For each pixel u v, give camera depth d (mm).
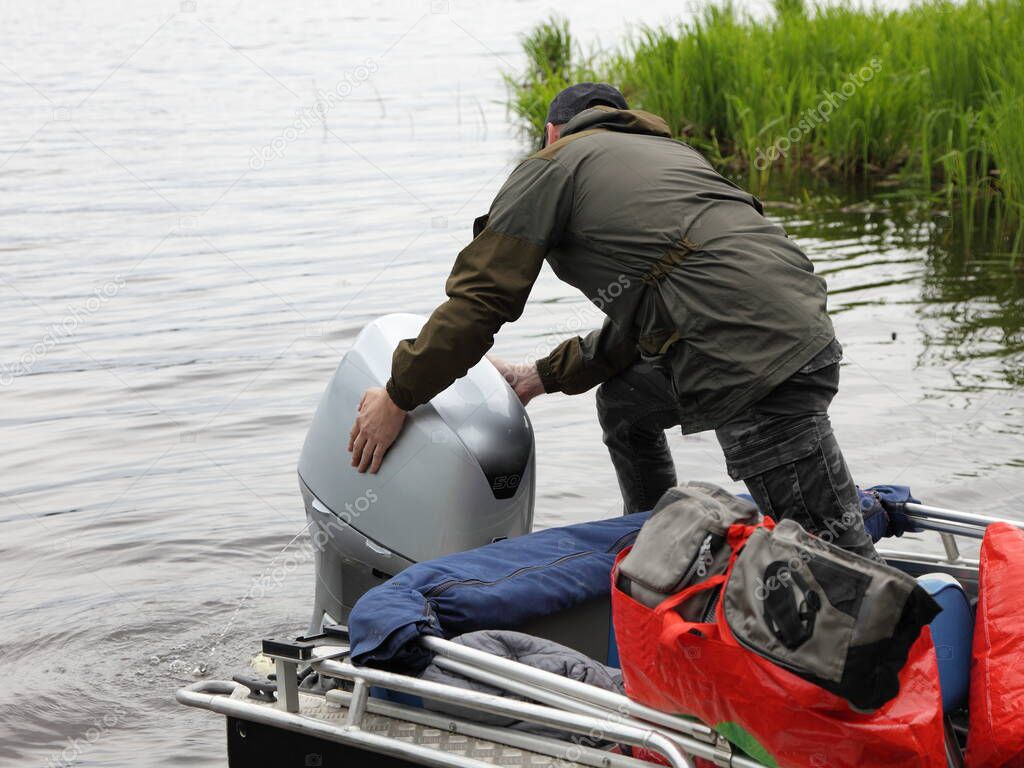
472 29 26094
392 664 2168
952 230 8883
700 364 2529
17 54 23391
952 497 4309
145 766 2902
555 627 2557
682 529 1932
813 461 2465
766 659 1749
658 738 1821
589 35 20734
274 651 2137
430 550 2852
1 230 9812
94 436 5410
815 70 11711
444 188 10938
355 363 3012
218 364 6391
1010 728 1987
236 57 22859
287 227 9734
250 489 4770
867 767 1740
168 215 10281
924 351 6047
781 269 2508
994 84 9820
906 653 1729
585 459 4973
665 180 2594
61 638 3604
